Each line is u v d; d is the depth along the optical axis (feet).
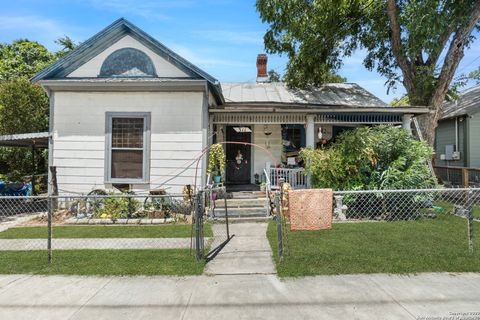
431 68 42.09
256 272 15.81
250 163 42.42
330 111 35.53
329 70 54.19
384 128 31.71
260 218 29.14
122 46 33.68
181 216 30.55
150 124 32.94
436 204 36.68
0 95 47.73
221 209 30.07
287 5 44.57
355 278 14.79
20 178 45.03
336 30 46.88
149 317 11.35
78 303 12.55
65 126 32.99
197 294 13.33
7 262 17.40
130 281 14.79
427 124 42.78
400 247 19.43
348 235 22.61
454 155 56.65
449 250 18.63
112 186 32.89
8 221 29.66
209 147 32.50
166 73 33.45
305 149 33.50
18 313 11.75
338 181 31.01
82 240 22.29
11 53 67.10
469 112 52.42
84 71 33.65
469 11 39.50
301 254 18.22
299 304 12.30
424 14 37.01
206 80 32.12
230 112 35.22
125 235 23.70
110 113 32.96
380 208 30.01
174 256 18.26
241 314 11.53
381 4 44.57
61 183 32.86
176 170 32.76
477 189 17.98
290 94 47.47
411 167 29.43
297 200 17.30
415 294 13.05
